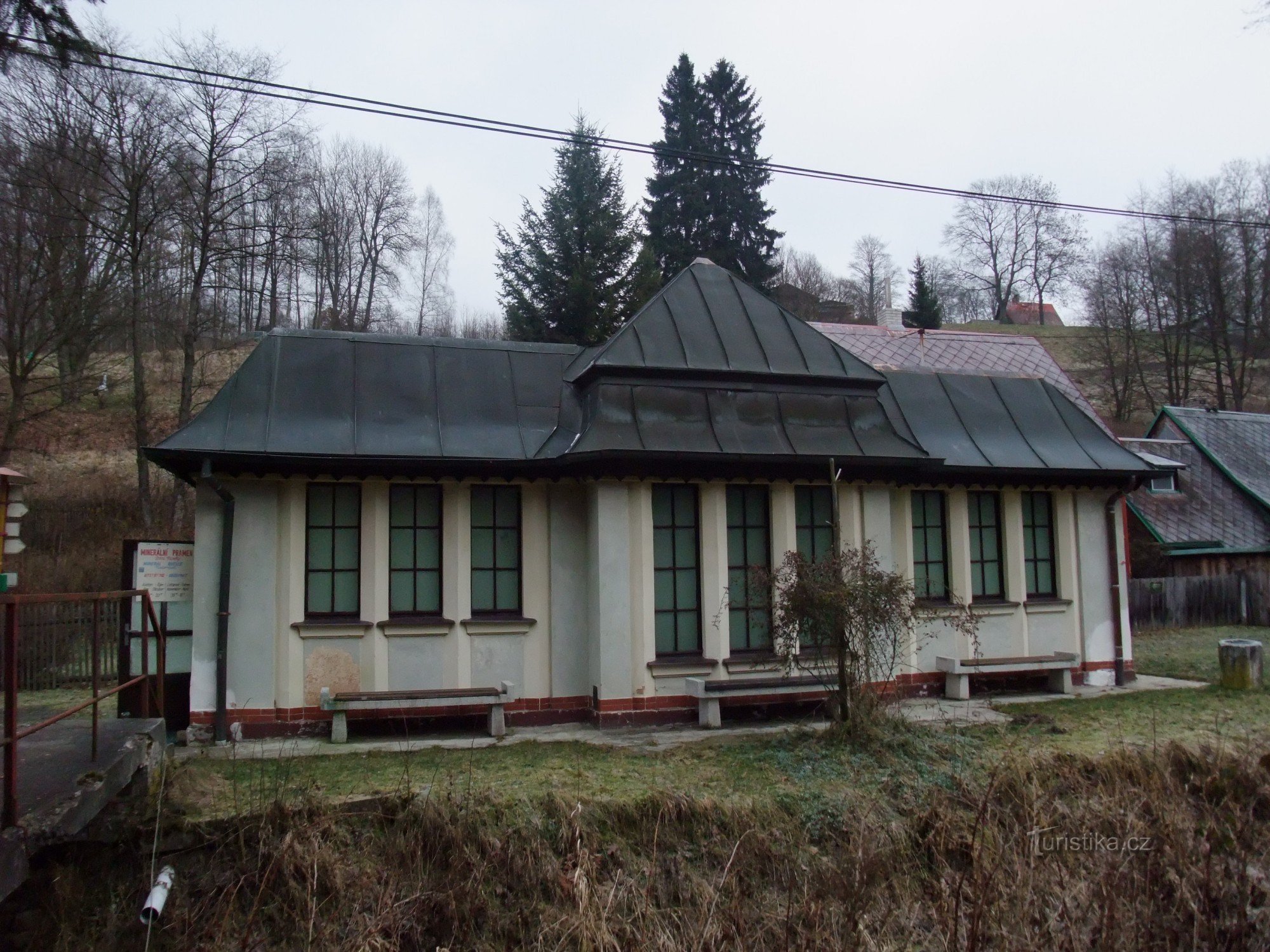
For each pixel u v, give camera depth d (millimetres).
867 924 6676
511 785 8211
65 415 27203
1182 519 23547
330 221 38719
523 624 11320
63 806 5480
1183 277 39500
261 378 11180
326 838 7258
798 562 9625
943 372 14656
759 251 40281
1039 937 6320
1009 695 13031
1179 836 7398
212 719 10328
